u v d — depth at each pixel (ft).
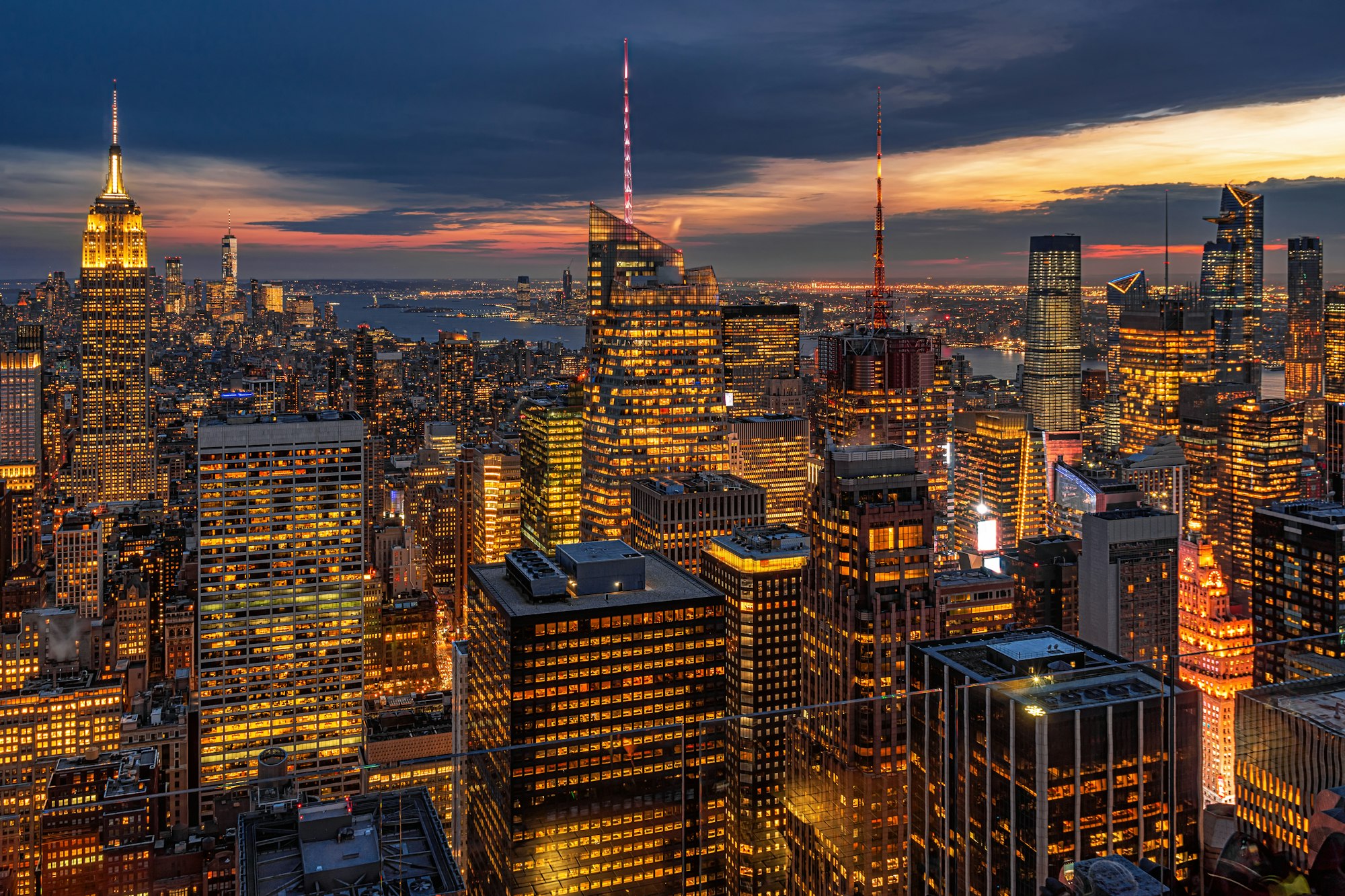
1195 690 306.14
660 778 538.47
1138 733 323.78
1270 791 216.33
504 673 644.69
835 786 444.55
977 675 399.44
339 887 374.84
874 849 424.05
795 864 485.97
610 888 536.83
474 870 517.55
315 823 391.45
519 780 531.91
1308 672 342.44
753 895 510.17
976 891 373.81
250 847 384.47
